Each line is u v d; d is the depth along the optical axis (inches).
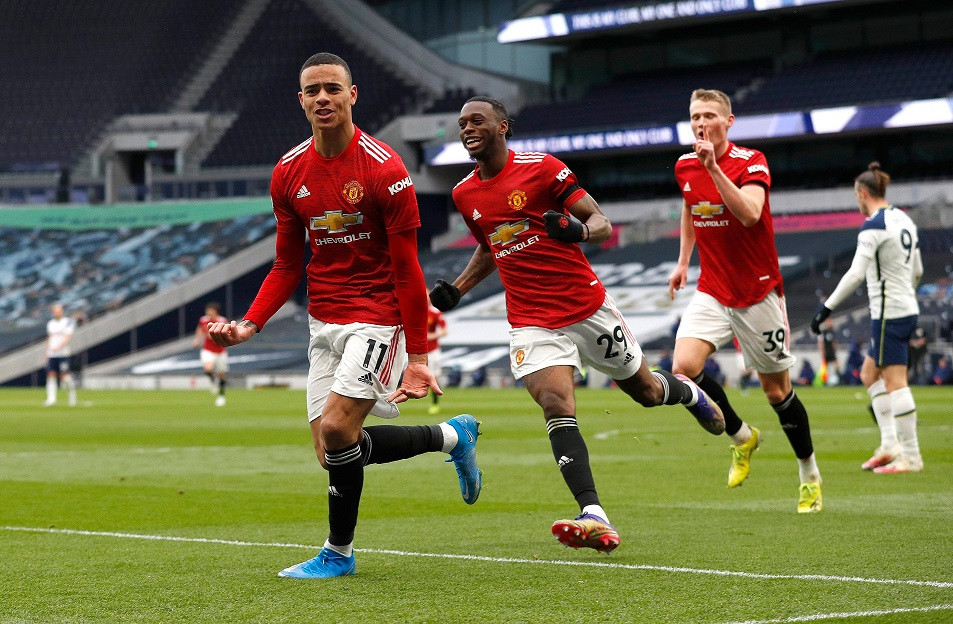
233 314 2600.9
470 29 2960.1
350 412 306.7
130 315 2512.3
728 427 450.9
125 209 2807.6
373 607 265.4
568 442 330.6
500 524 409.4
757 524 395.9
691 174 422.9
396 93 2883.9
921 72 2454.5
